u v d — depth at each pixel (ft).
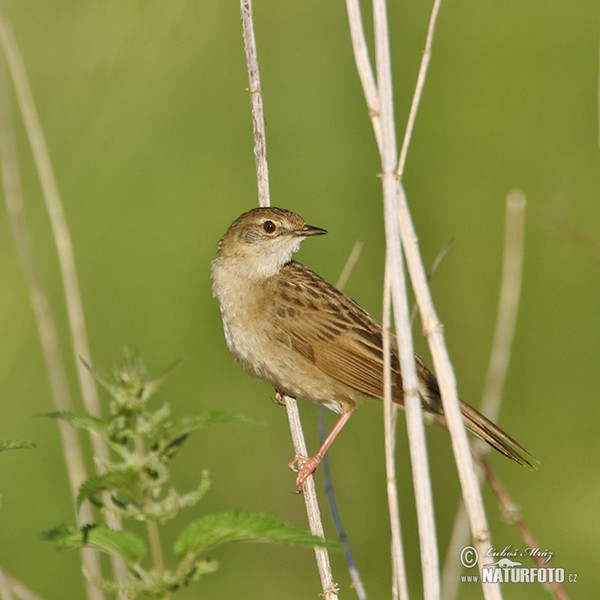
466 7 57.72
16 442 17.06
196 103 53.83
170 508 14.98
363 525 43.06
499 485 24.16
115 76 52.49
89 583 25.41
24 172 49.01
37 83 50.29
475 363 48.93
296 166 52.90
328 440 31.42
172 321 48.37
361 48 21.85
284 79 55.16
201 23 54.65
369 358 31.83
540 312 49.65
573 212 51.24
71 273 30.04
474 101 55.21
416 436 20.90
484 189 52.65
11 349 46.78
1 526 41.78
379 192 52.31
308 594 40.63
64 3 52.16
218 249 33.73
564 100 54.85
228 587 40.37
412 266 21.62
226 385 46.80
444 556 41.86
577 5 56.70
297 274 33.45
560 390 47.93
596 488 43.83
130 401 14.98
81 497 14.64
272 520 15.42
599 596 39.78
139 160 51.80
